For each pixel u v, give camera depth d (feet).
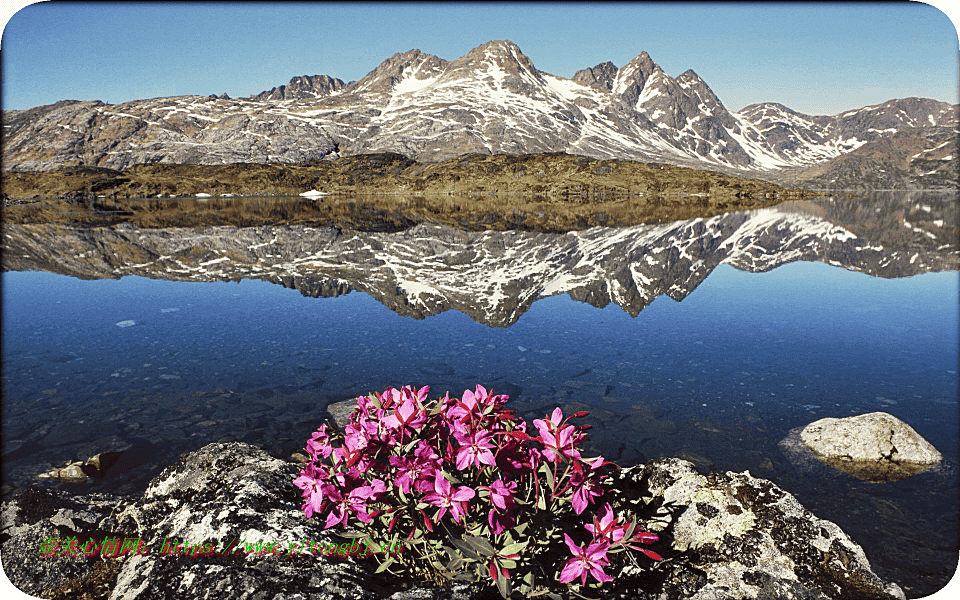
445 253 66.28
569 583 8.29
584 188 377.30
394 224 117.70
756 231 93.86
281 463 12.40
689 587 8.38
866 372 20.40
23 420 16.55
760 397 18.10
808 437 14.97
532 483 8.73
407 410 8.07
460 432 7.89
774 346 23.99
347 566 8.57
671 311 31.42
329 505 8.57
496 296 36.88
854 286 40.22
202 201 292.81
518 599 7.65
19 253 65.10
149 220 133.59
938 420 16.10
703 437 15.29
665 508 10.68
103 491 12.67
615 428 15.89
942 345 23.82
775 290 38.50
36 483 12.88
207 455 12.48
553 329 27.30
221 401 18.16
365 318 30.35
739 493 10.66
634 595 8.20
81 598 8.74
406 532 8.76
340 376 20.62
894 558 9.93
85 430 15.81
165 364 22.20
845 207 195.42
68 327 28.84
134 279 45.96
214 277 46.98
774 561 9.19
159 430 15.97
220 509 10.08
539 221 126.52
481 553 7.41
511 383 19.62
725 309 31.99
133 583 8.44
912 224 107.24
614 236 87.10
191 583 8.07
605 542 7.14
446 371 20.97
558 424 7.82
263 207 213.87
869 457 13.71
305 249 70.59
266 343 25.27
